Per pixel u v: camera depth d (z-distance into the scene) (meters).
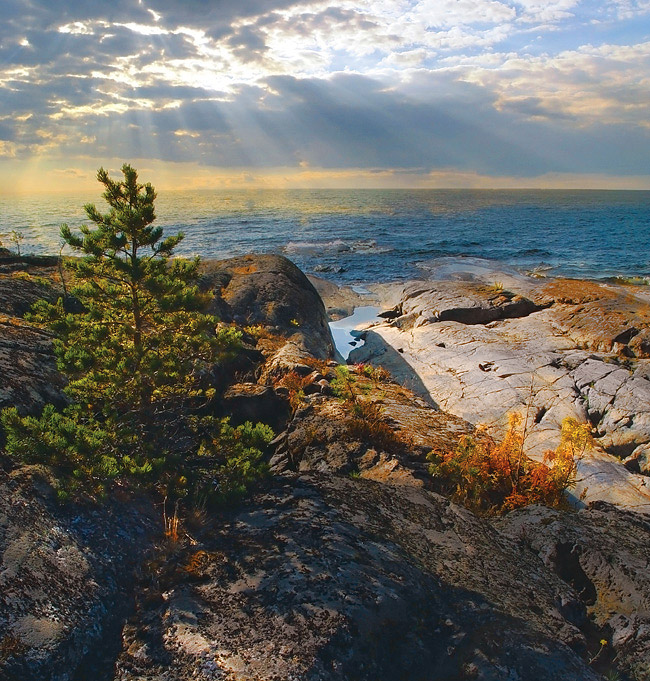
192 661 3.73
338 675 3.71
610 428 14.79
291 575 4.65
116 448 5.98
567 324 22.50
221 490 6.07
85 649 3.82
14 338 9.74
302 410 11.62
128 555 4.85
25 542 4.43
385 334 25.69
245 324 20.86
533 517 7.10
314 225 92.06
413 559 5.36
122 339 6.68
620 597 5.53
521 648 4.21
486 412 16.34
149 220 6.46
